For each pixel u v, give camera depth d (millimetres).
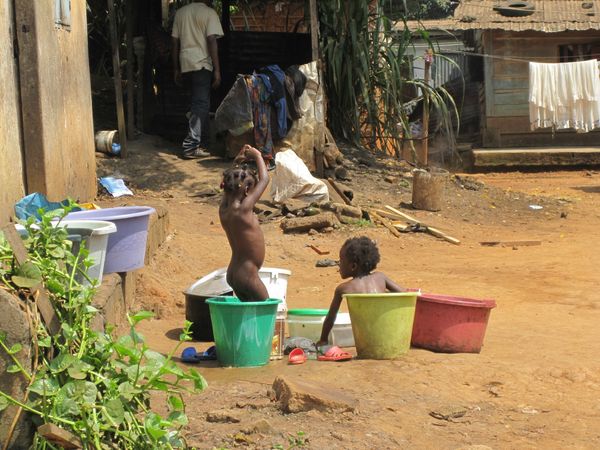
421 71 28797
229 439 4145
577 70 22172
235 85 14000
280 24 23359
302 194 12727
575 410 4887
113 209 6699
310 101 14594
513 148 24109
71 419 3473
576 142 24078
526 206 15102
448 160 24422
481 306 6004
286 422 4430
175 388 4180
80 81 9930
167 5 17984
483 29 23938
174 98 16781
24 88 7793
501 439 4367
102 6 18312
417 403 4875
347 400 4645
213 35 14695
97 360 3689
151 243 8750
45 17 8102
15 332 3492
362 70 16562
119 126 14578
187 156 14898
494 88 24141
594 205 15859
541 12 24172
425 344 6113
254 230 5922
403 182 15398
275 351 5941
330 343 6438
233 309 5566
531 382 5379
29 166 7871
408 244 11820
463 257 11047
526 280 9500
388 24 17188
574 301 8406
